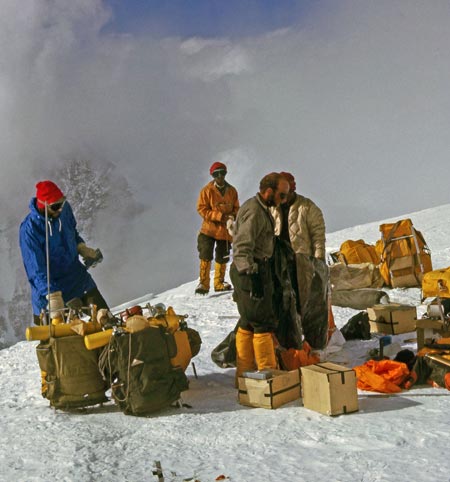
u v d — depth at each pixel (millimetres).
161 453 4547
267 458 4293
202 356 7469
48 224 6320
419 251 10625
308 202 6855
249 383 5453
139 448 4676
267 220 5852
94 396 5613
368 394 5500
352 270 9828
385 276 10688
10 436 5117
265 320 5812
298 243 6797
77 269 6605
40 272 6316
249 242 5746
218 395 5949
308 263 6188
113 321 5617
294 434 4691
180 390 5512
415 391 5500
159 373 5422
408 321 7746
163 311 6105
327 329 6520
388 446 4305
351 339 7723
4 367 8289
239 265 5734
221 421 5121
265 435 4723
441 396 5309
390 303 8680
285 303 5949
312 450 4379
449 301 6871
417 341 6598
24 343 9977
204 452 4520
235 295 5941
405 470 3887
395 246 10680
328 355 6945
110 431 5066
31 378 7406
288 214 6859
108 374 5559
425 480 3730
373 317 7867
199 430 4949
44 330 5633
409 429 4562
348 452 4273
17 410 5961
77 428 5152
